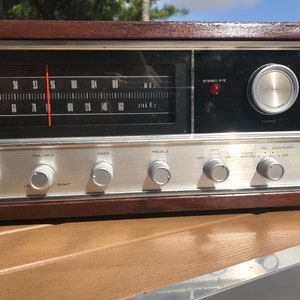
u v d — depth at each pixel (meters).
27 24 0.52
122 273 0.41
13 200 0.56
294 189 0.61
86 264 0.43
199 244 0.49
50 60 0.54
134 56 0.56
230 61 0.57
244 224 0.56
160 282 0.39
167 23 0.55
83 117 0.56
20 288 0.38
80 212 0.57
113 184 0.58
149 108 0.57
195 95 0.58
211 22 0.55
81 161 0.57
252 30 0.56
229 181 0.60
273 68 0.57
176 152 0.58
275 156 0.61
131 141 0.57
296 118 0.60
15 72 0.54
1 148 0.55
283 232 0.53
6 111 0.54
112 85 0.56
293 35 0.57
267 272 0.40
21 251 0.47
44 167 0.55
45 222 0.58
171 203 0.59
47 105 0.55
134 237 0.51
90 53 0.55
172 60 0.56
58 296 0.36
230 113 0.58
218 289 0.37
